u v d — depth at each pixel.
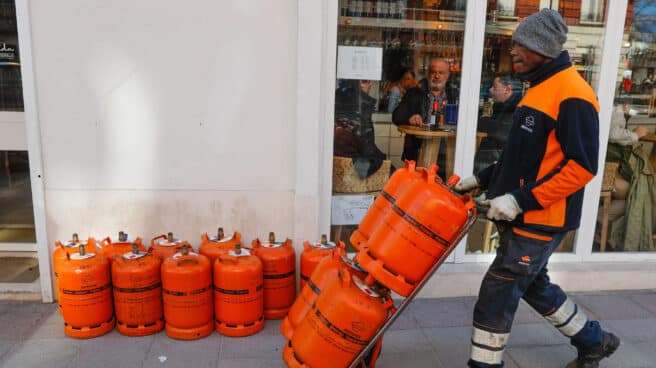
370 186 3.79
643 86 3.99
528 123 2.29
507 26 3.71
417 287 2.21
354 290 2.28
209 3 3.23
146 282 3.06
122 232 3.33
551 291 2.69
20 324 3.22
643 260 4.14
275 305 3.36
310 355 2.33
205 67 3.31
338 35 3.55
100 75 3.25
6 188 4.14
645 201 4.17
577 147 2.12
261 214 3.53
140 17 3.21
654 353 3.09
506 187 2.42
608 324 3.43
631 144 4.07
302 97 3.34
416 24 3.62
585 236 4.05
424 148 3.80
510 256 2.35
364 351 2.29
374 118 3.70
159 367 2.82
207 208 3.48
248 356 2.95
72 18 3.16
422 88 3.71
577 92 2.17
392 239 2.18
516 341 3.22
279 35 3.31
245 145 3.43
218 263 3.11
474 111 3.74
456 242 2.16
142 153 3.37
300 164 3.43
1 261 4.00
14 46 3.88
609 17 3.76
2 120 3.92
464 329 3.34
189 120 3.36
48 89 3.22
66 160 3.32
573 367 2.83
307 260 3.24
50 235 3.39
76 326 3.06
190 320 3.06
